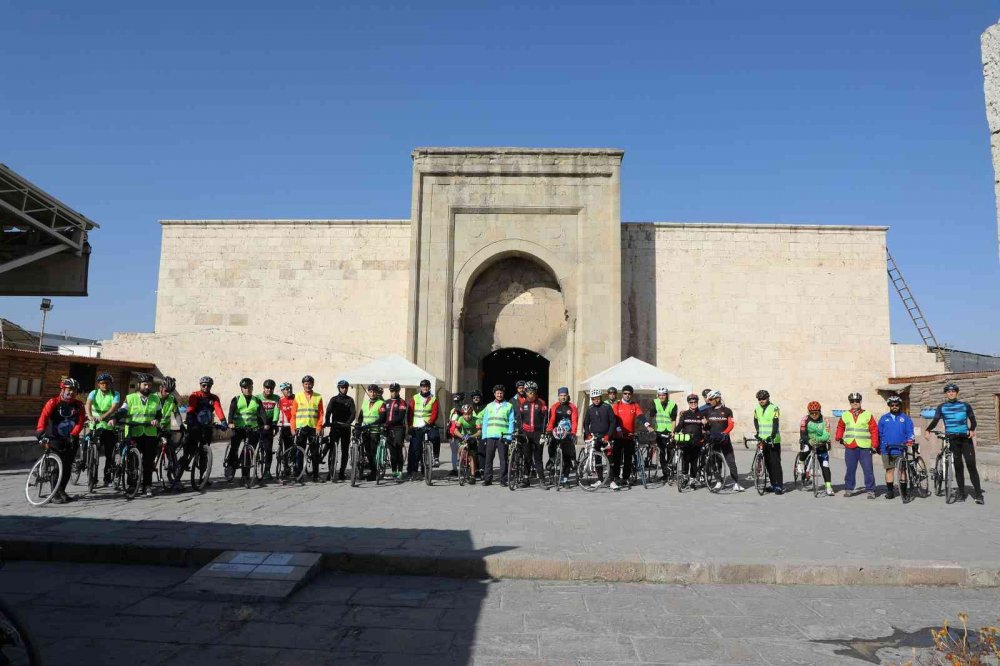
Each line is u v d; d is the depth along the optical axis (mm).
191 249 25516
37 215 17594
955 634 5211
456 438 14289
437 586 6305
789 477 15523
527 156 23703
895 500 11766
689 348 24641
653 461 16469
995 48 3658
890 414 11984
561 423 12859
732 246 25172
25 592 5906
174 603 5637
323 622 5262
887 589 6453
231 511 9312
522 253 23797
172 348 24281
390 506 10047
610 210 23453
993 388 18531
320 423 13328
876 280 25047
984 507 10992
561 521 8930
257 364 24281
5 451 14383
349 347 24875
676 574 6605
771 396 24516
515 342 24812
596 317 22984
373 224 25359
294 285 25266
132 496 10461
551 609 5664
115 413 10805
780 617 5566
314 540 7395
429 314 23141
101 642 4758
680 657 4652
